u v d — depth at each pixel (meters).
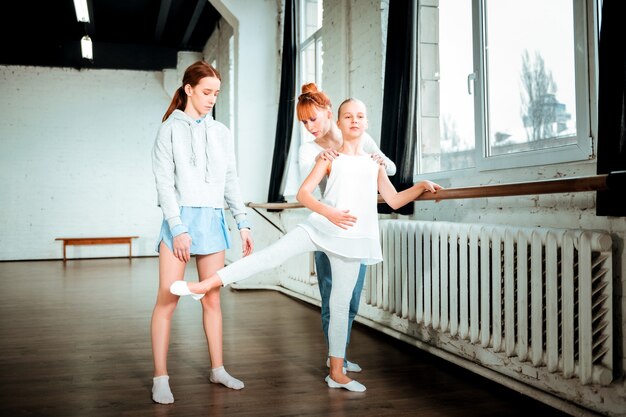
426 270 2.79
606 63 1.86
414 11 3.18
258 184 6.13
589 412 2.02
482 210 2.82
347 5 4.43
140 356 3.04
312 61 5.68
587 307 1.91
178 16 9.27
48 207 10.16
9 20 9.43
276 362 2.89
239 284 5.85
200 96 2.31
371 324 3.68
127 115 10.55
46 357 3.02
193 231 2.29
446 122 3.52
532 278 2.13
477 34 2.94
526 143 2.67
